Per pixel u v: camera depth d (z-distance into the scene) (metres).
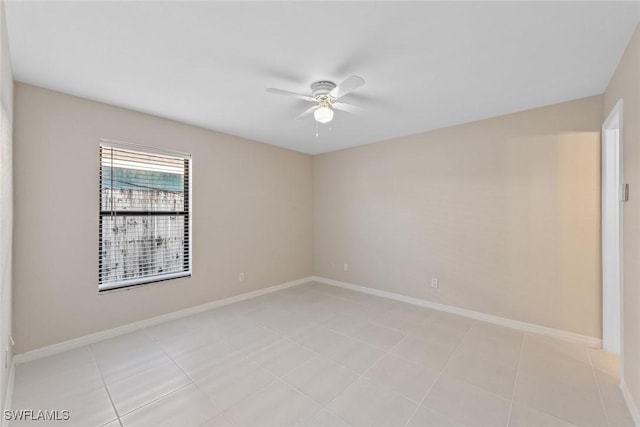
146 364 2.31
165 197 3.27
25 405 1.83
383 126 3.49
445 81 2.32
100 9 1.49
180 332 2.91
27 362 2.32
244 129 3.61
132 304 2.96
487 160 3.21
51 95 2.46
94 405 1.84
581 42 1.80
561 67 2.11
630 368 1.83
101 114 2.73
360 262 4.45
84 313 2.65
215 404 1.85
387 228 4.12
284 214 4.61
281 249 4.56
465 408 1.82
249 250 4.09
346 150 4.61
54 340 2.48
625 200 1.91
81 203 2.63
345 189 4.63
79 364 2.30
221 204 3.75
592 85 2.40
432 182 3.65
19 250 2.30
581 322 2.68
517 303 3.02
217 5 1.47
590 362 2.34
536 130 2.89
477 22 1.61
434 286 3.64
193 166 3.45
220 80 2.29
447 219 3.53
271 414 1.77
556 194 2.79
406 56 1.96
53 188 2.48
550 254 2.83
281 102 2.73
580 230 2.68
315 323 3.16
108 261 2.85
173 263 3.34
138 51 1.90
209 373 2.19
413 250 3.84
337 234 4.76
